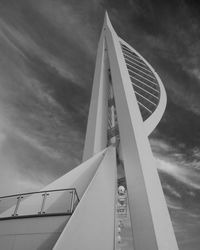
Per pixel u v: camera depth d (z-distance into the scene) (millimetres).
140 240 11562
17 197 10180
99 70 25953
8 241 8602
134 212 12680
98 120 20422
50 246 8180
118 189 15359
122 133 16828
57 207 9758
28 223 8828
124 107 18000
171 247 11148
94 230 8820
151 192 12797
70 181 12688
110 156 15352
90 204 9633
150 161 14883
